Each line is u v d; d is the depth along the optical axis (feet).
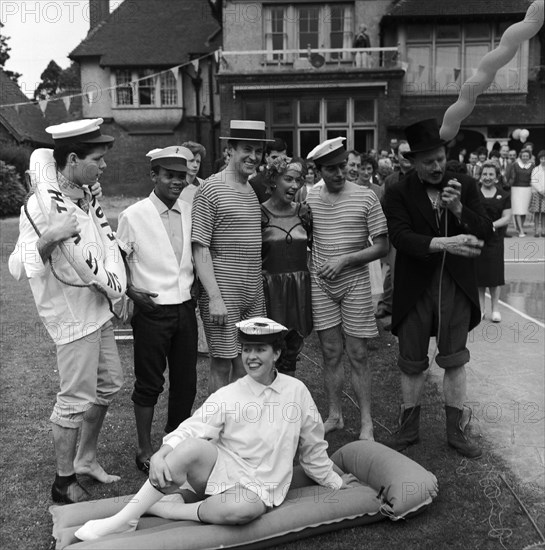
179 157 14.03
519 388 18.83
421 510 12.34
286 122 80.79
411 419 15.51
